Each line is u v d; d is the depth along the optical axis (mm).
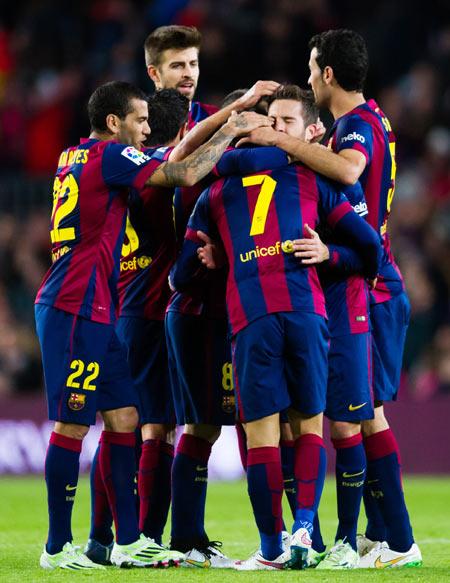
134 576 18391
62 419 19688
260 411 18891
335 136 20844
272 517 19000
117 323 22141
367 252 19797
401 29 58531
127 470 19906
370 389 20156
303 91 20422
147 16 59062
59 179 20547
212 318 20828
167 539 24984
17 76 60219
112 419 20047
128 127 20922
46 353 19906
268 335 18875
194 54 25453
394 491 20500
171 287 20797
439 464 41969
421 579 18016
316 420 19297
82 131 57531
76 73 59281
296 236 19094
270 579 17766
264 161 19500
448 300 49781
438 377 44312
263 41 55938
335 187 19766
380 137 20906
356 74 21234
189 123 24266
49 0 61531
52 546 19734
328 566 19734
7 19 63344
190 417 20812
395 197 54750
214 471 41438
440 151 55812
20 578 18188
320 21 57500
